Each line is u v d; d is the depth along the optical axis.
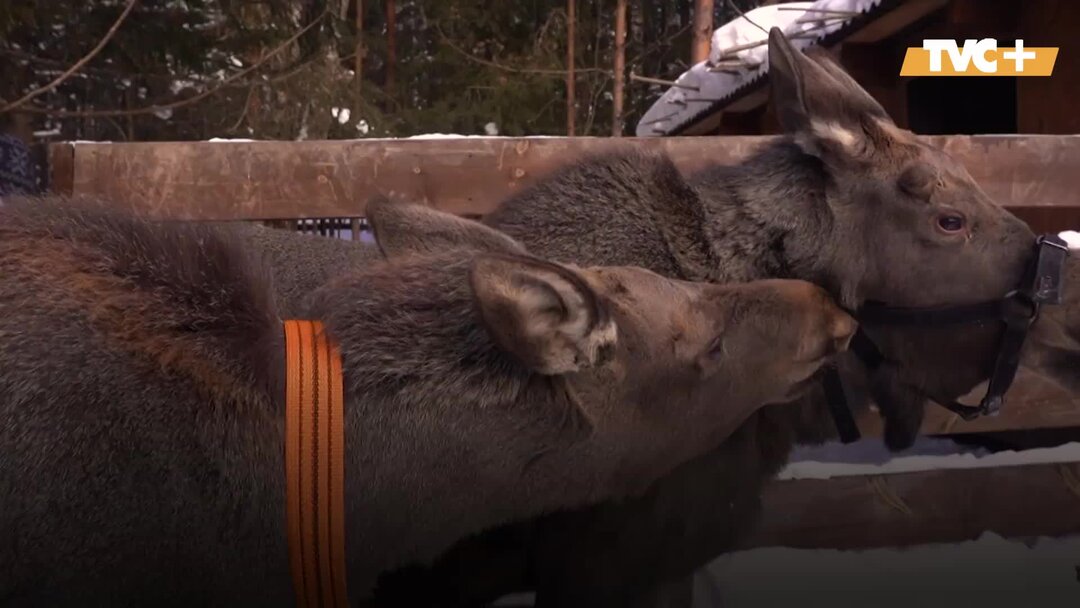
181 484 2.21
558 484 2.54
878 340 3.55
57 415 2.14
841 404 3.57
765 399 2.73
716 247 3.45
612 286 2.55
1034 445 5.83
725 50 10.55
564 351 2.35
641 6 23.34
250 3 15.89
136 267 2.34
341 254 4.00
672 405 2.58
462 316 2.46
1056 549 4.65
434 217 2.91
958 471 4.56
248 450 2.26
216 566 2.27
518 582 3.46
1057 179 5.03
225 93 15.16
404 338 2.40
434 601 3.36
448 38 21.14
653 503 3.25
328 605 2.27
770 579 4.27
